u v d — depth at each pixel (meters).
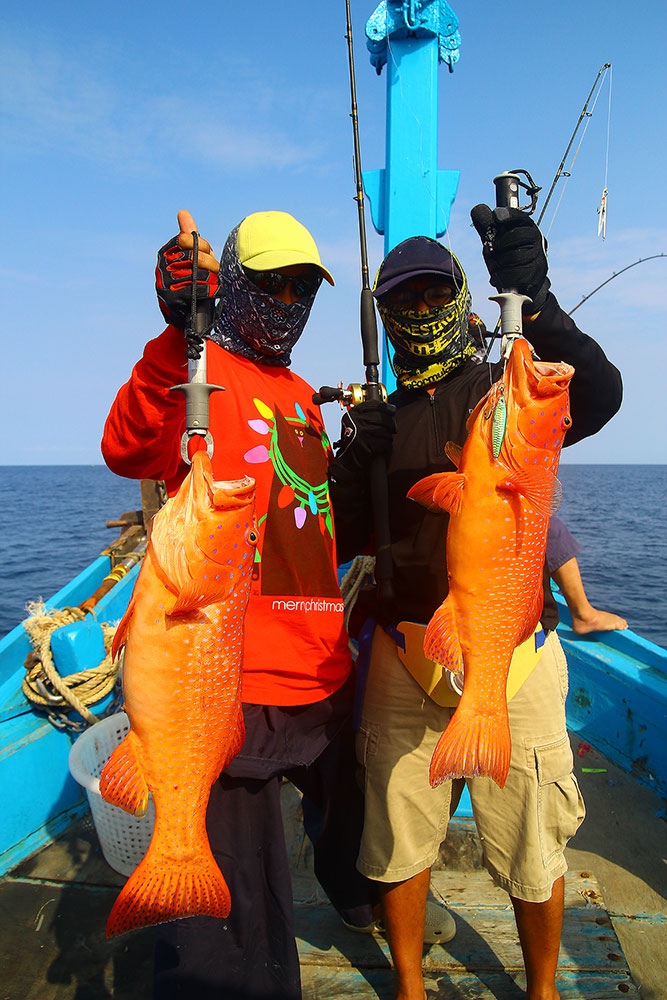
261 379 2.21
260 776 1.96
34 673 3.34
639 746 3.63
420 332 2.21
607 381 2.15
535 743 2.09
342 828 2.34
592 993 2.29
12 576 18.86
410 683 2.17
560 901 2.12
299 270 2.14
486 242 1.93
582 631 4.19
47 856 3.06
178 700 1.62
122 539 6.56
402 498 2.22
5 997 2.34
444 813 2.21
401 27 3.83
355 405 2.33
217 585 1.60
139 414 1.86
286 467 2.12
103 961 2.48
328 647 2.14
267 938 2.01
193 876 1.64
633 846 3.10
